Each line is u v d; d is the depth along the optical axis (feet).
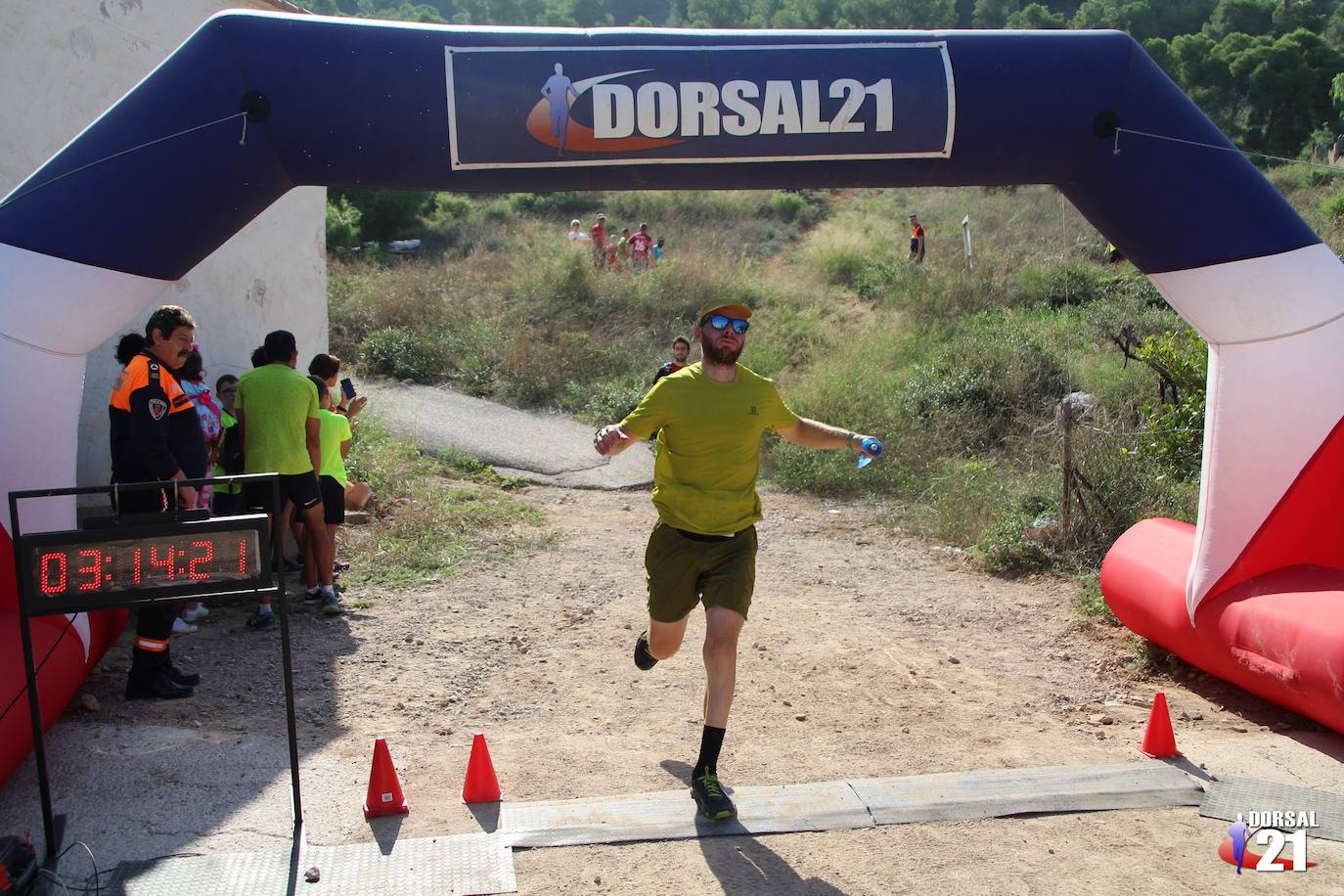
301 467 21.66
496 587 24.88
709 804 13.15
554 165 16.75
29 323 15.25
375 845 12.57
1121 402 36.86
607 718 17.20
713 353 14.05
